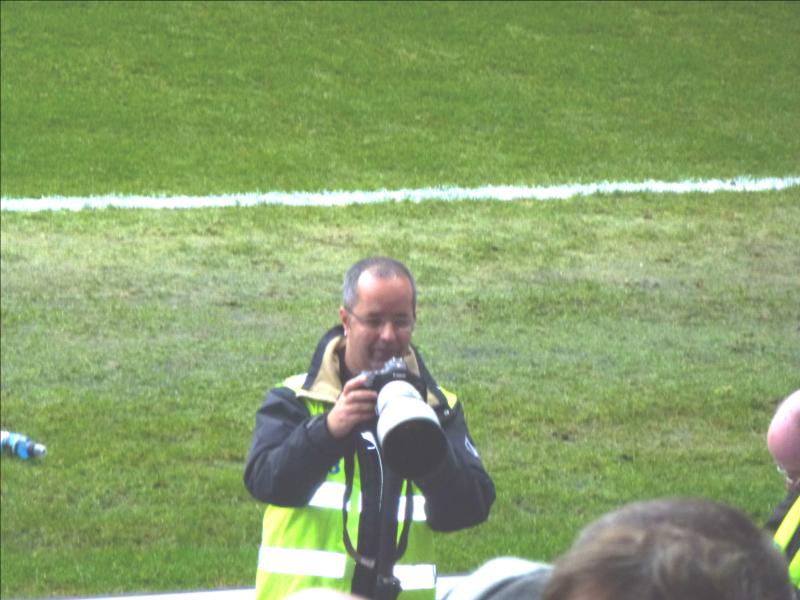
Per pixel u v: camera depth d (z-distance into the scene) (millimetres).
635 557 4852
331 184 44250
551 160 45344
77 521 23812
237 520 23906
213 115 50031
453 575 19234
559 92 50719
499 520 24000
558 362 31062
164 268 37031
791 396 10320
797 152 32250
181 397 29281
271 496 11078
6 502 24453
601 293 34594
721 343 31016
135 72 53125
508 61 53781
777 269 32125
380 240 39156
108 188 43875
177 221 40812
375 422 10609
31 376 30234
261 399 29281
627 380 29891
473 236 39250
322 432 10695
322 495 11609
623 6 56625
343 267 37219
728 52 48469
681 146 43312
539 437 27484
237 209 41938
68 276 36312
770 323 31312
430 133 48656
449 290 35406
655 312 33062
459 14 58219
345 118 50031
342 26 57375
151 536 23328
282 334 32875
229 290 35594
